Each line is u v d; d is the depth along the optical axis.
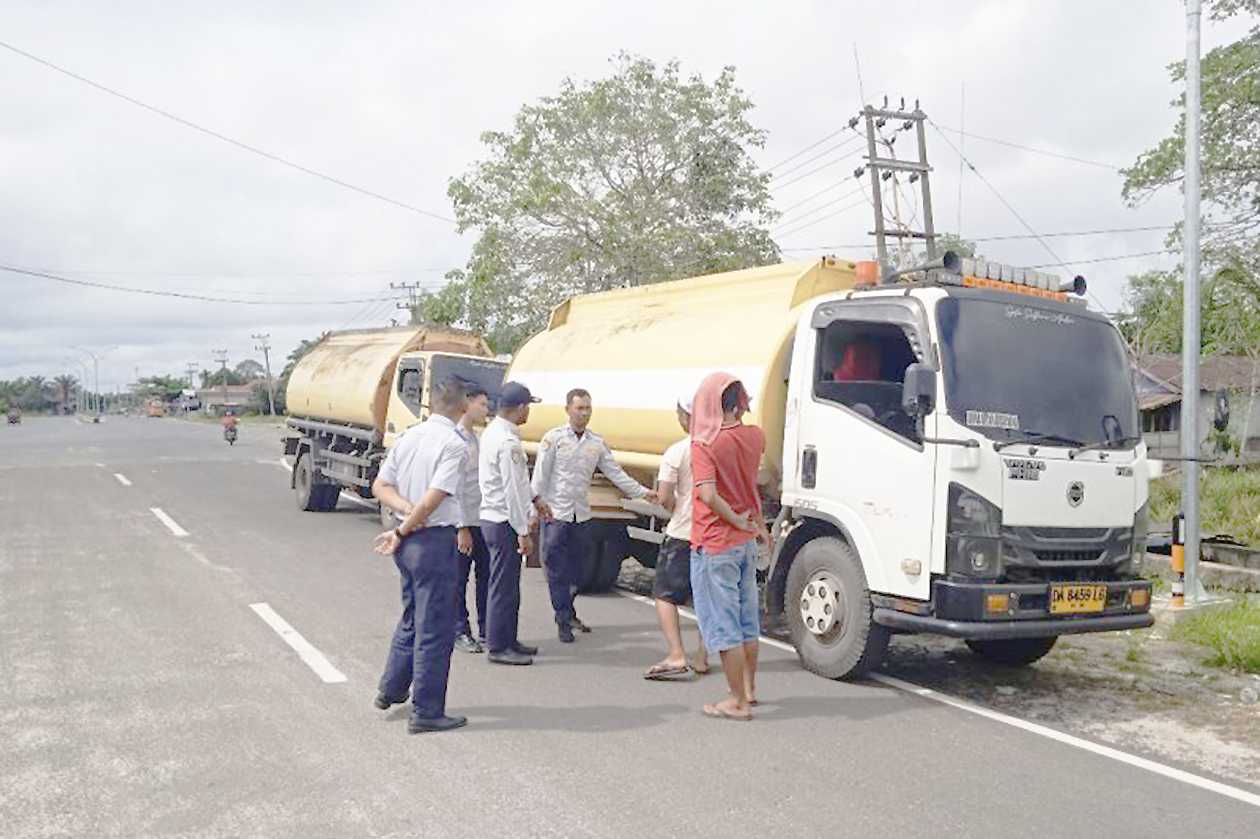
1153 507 15.41
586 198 24.19
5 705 6.39
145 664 7.37
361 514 17.42
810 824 4.74
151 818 4.71
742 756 5.66
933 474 6.74
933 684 7.55
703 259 23.98
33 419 132.38
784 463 7.91
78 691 6.70
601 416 10.19
